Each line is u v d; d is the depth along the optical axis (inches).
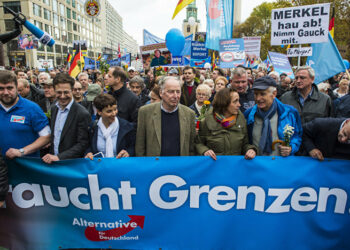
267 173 92.3
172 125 102.3
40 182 96.1
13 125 97.6
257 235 94.3
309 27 171.2
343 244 93.2
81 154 103.7
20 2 1828.2
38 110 102.5
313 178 92.0
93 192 94.6
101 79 320.8
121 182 93.6
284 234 93.7
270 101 96.7
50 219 97.7
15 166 96.1
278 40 182.5
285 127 92.7
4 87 90.9
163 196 94.0
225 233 94.7
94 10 456.4
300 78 127.2
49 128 107.0
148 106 105.0
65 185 95.0
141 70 690.8
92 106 166.9
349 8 708.0
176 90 95.7
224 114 99.2
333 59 185.6
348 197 91.5
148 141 102.3
